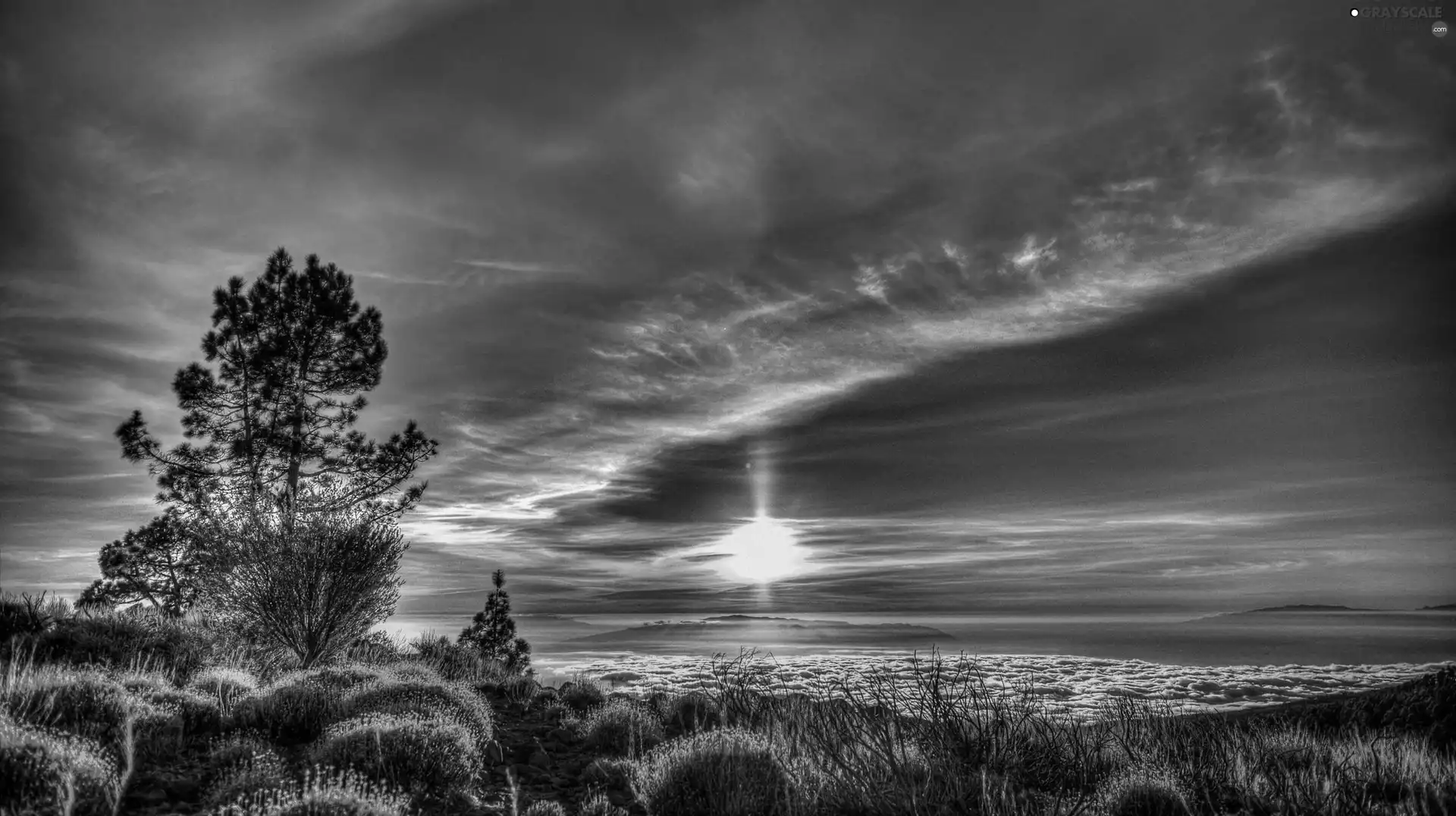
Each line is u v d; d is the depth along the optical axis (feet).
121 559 69.56
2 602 32.19
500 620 79.41
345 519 44.98
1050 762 21.65
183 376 72.23
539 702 35.65
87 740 17.13
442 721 22.04
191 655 32.60
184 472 72.23
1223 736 26.58
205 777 18.75
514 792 17.87
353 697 25.71
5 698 19.13
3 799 13.83
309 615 41.91
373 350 77.46
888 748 19.22
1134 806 18.61
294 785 16.52
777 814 17.24
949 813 16.96
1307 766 23.12
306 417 74.69
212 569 42.80
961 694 22.65
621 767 23.17
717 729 23.26
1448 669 40.06
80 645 30.17
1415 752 24.27
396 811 15.35
